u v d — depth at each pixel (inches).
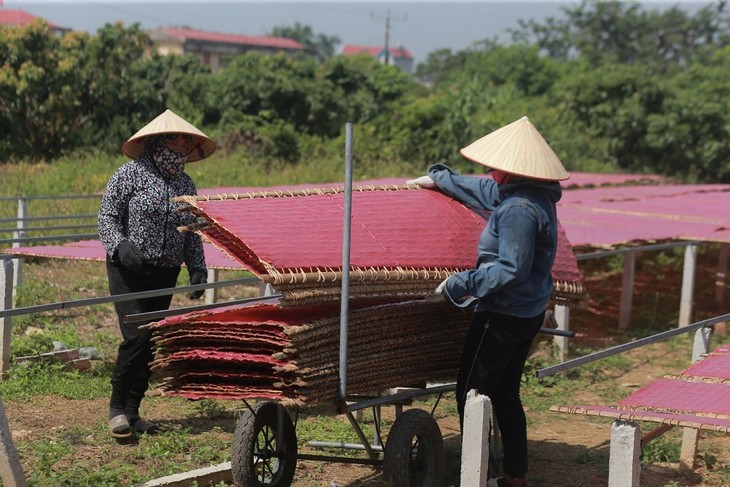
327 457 194.7
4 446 166.7
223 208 172.6
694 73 1107.9
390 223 188.1
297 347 159.2
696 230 420.5
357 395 187.3
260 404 186.7
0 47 783.7
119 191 214.8
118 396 219.9
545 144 181.2
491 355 180.1
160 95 863.1
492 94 1182.9
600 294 515.5
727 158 978.7
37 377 269.3
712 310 485.7
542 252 177.5
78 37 814.5
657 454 237.6
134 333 216.1
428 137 868.0
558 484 214.4
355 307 178.9
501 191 180.1
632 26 2404.0
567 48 2458.2
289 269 157.9
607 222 442.9
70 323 343.6
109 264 218.7
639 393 176.9
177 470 202.8
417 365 188.9
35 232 453.7
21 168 665.6
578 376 333.4
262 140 820.0
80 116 818.8
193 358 170.9
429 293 179.8
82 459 205.3
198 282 221.1
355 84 1083.3
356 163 814.5
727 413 160.6
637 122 991.0
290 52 3425.2
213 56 3137.3
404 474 176.7
